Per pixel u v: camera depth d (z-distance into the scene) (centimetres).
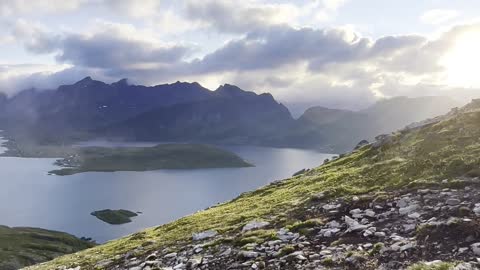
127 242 3266
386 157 3703
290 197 3331
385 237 1783
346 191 2730
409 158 3222
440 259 1454
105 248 3316
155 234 3325
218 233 2594
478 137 3066
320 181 3709
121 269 2319
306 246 1897
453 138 3262
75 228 19625
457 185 2200
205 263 1995
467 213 1792
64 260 3203
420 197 2167
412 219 1914
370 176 3070
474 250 1452
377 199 2322
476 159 2495
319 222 2184
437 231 1659
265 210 2948
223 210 3778
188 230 3034
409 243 1623
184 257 2205
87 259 2911
